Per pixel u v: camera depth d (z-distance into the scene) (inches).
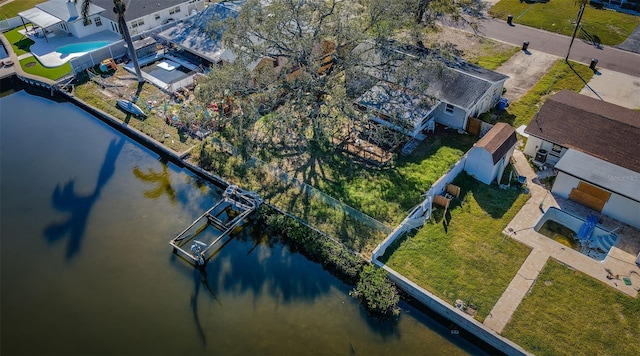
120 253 1251.8
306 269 1198.9
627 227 1242.0
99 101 1752.0
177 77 1856.5
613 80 1777.8
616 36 2034.9
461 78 1561.3
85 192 1428.4
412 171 1417.3
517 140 1480.1
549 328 1027.9
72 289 1167.6
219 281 1180.5
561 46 1988.2
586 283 1111.0
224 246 1262.3
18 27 2199.8
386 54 1599.4
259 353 1033.5
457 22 2183.8
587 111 1402.6
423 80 1524.4
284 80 1519.4
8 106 1798.7
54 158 1552.7
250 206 1333.7
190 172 1494.8
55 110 1771.7
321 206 1318.9
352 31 1477.6
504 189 1355.8
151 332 1077.1
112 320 1101.7
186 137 1581.0
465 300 1080.2
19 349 1047.0
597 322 1037.8
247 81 1496.1
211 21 1792.6
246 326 1082.7
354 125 1526.8
